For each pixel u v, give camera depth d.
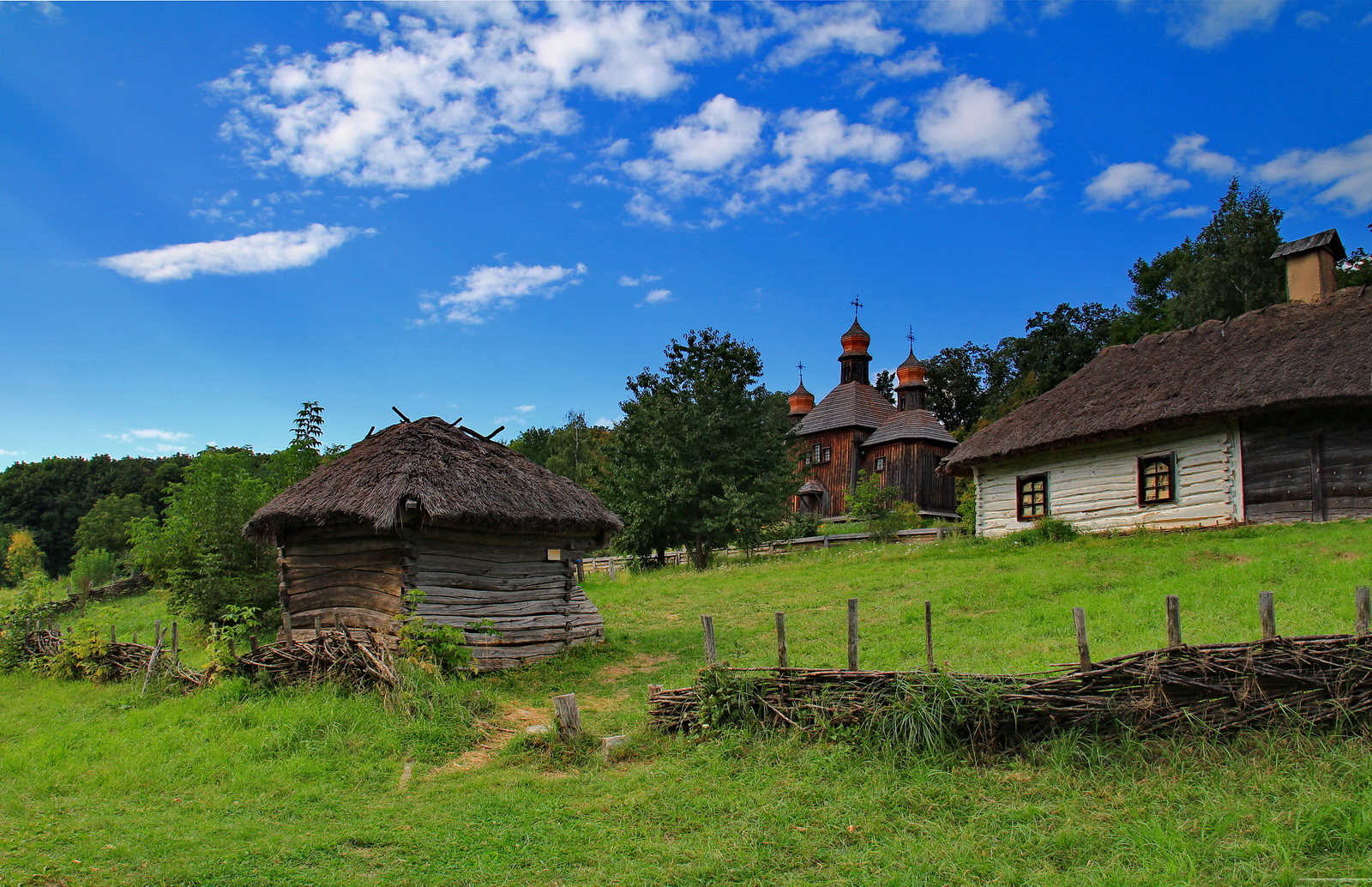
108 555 43.69
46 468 80.25
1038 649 11.12
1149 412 20.92
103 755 9.44
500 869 5.98
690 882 5.68
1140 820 6.06
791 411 63.22
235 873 5.91
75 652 15.45
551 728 9.24
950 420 71.50
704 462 32.31
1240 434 19.84
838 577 21.28
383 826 6.89
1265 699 7.20
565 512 14.52
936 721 7.46
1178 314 42.38
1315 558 14.70
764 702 8.44
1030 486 24.75
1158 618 12.23
